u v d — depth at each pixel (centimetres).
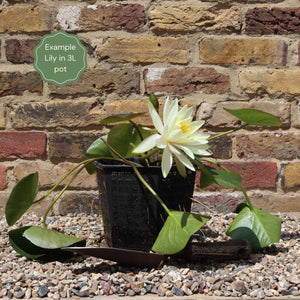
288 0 204
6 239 184
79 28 202
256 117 170
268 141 202
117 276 164
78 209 201
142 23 202
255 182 202
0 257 175
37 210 201
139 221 171
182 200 173
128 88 201
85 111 201
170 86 202
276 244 181
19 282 162
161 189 171
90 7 201
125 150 179
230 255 170
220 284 161
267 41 203
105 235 178
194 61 202
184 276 164
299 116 203
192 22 202
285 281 163
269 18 203
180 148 165
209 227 191
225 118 202
